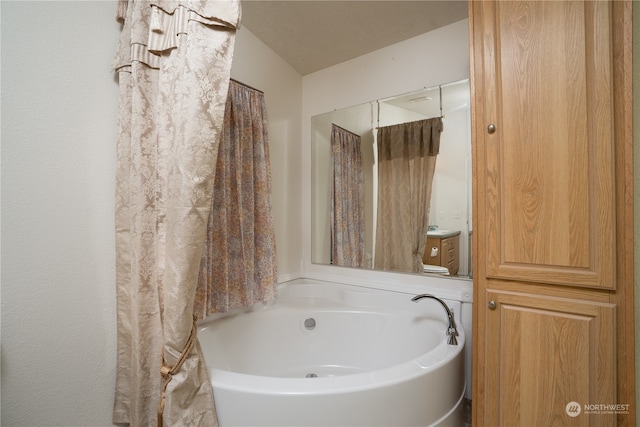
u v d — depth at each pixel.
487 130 1.11
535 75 1.03
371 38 1.94
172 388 0.93
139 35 1.07
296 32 1.89
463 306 1.67
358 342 1.82
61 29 1.05
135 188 1.08
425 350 1.60
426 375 1.12
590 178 0.95
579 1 0.96
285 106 2.22
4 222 0.92
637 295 0.95
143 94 1.09
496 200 1.09
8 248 0.93
